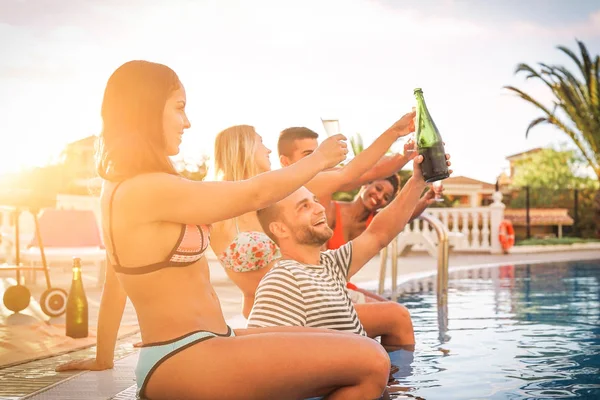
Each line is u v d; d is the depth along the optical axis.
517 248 17.80
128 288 2.35
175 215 2.26
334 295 3.04
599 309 5.78
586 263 12.87
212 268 11.80
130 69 2.37
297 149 4.68
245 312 4.10
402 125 3.46
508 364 3.44
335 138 2.48
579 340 4.18
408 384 2.99
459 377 3.13
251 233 3.96
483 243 17.80
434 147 3.31
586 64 22.48
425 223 17.00
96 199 12.84
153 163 2.32
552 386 2.95
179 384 2.28
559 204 26.16
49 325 5.11
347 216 4.96
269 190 2.31
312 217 3.13
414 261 13.60
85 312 4.55
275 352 2.29
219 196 2.25
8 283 8.89
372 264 12.52
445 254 7.18
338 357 2.35
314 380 2.33
